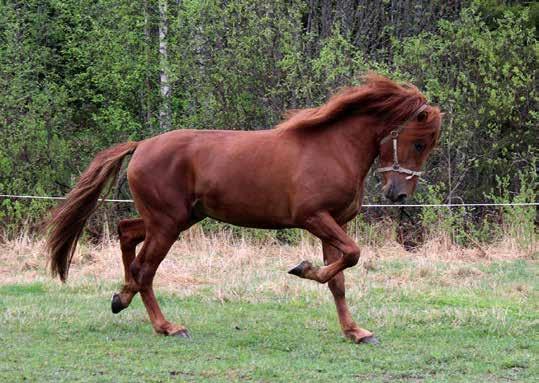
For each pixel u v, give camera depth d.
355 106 9.63
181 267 14.54
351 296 12.34
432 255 16.28
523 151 20.19
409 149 9.63
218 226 18.08
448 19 24.31
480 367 8.72
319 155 9.55
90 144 21.33
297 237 17.67
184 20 20.19
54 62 22.61
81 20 21.81
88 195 10.42
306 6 21.95
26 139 20.16
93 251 16.06
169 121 20.84
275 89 19.23
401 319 10.91
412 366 8.75
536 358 9.09
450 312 11.09
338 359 8.99
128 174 10.23
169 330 9.94
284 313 11.35
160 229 10.06
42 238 16.25
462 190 20.61
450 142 19.39
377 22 23.72
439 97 19.28
